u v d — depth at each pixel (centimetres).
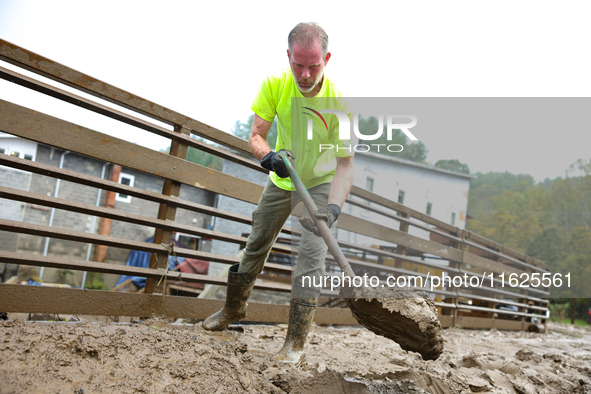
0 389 135
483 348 420
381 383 197
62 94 274
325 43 189
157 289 310
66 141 274
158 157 318
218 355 197
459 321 559
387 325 167
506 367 281
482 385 229
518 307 672
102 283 1531
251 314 358
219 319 283
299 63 186
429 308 161
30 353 158
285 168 191
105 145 291
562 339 652
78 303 271
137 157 307
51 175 267
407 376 209
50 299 261
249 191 373
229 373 184
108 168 1558
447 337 464
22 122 257
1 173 1410
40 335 171
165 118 327
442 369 271
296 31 187
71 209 275
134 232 1598
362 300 162
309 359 266
